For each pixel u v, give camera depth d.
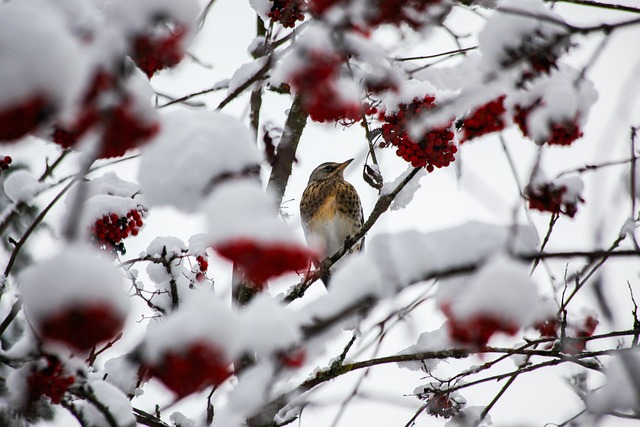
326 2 4.62
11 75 2.80
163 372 3.45
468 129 5.99
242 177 3.60
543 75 5.71
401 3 4.74
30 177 7.43
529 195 6.05
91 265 3.17
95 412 5.29
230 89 6.89
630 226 5.81
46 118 2.95
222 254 3.23
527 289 3.73
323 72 4.64
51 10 3.49
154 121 3.57
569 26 4.88
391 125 6.95
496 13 5.29
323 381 7.58
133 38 3.59
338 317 4.23
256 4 7.36
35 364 4.89
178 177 3.52
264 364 4.32
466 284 4.18
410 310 5.91
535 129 5.70
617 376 6.04
